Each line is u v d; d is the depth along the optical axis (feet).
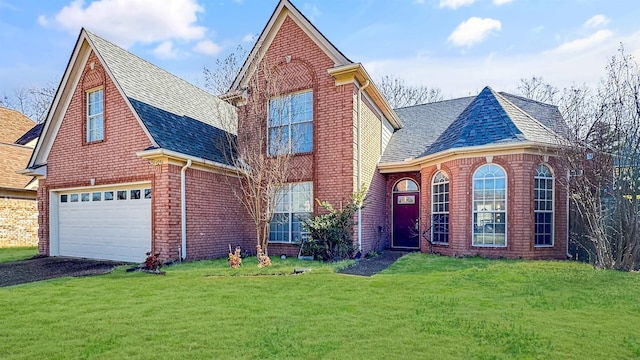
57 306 19.86
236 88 42.80
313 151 41.34
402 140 53.36
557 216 36.86
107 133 40.16
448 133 44.21
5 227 59.52
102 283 25.95
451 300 20.39
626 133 30.83
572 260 34.88
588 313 17.98
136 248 38.27
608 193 31.27
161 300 20.95
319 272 29.40
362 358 12.98
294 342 14.42
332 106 40.68
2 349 14.02
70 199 44.50
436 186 42.75
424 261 34.47
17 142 80.28
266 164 37.42
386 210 50.96
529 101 52.13
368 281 25.64
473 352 13.47
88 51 41.78
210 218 39.75
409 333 15.35
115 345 14.32
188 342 14.55
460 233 38.17
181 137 39.11
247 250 44.34
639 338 14.71
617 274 27.02
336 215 37.60
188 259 36.63
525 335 14.98
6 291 23.68
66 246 44.57
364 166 43.21
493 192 36.96
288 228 42.70
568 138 33.99
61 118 44.65
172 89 47.09
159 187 35.65
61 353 13.65
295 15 42.50
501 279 25.64
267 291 22.97
